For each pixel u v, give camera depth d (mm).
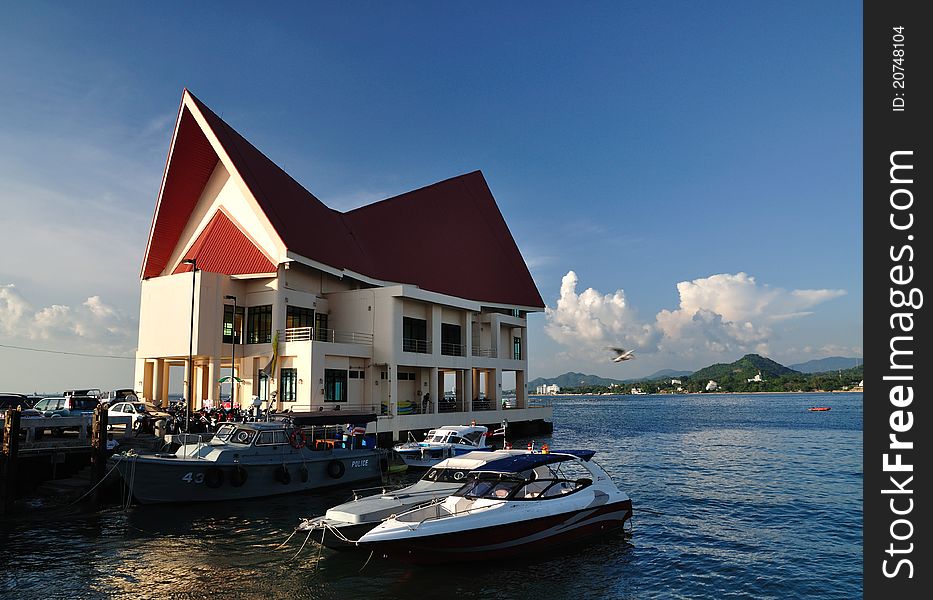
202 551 16953
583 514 17344
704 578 15391
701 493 27266
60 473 25359
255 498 23344
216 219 46094
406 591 14156
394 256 57656
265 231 43219
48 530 19094
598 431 68875
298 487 24547
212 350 41125
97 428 22719
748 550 17797
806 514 22750
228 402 41250
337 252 48438
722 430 70375
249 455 23438
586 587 14633
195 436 26656
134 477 21453
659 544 18281
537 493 16859
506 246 72812
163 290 42688
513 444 50219
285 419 26734
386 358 44031
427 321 48781
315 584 14500
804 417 100688
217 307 41781
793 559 16953
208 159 45750
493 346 57781
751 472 34312
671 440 56250
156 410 35719
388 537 14453
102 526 19547
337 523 15477
